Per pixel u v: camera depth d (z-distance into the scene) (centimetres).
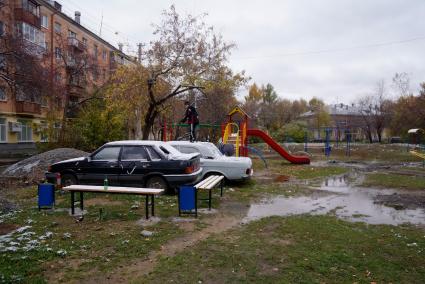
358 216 823
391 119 5825
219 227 696
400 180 1455
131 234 631
